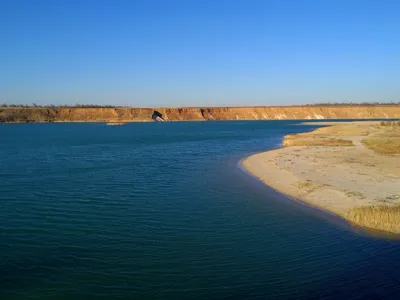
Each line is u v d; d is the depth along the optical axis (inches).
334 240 533.3
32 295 392.5
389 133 2405.3
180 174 1091.9
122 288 406.0
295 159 1277.1
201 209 710.5
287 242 531.8
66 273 441.7
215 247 518.0
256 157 1395.2
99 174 1097.4
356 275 424.2
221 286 407.8
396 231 559.2
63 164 1307.8
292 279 419.5
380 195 743.7
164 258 482.3
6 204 748.6
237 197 800.9
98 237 559.5
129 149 1833.2
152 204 750.5
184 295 390.3
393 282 405.1
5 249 513.0
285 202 750.5
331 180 898.7
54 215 673.0
